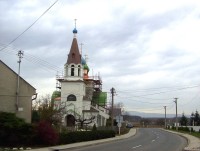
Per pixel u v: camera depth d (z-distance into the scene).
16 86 41.38
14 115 34.16
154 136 64.00
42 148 31.55
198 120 154.62
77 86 82.25
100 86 98.81
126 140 51.06
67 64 83.12
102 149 33.09
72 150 32.00
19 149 29.53
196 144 41.91
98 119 84.62
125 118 147.75
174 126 119.50
